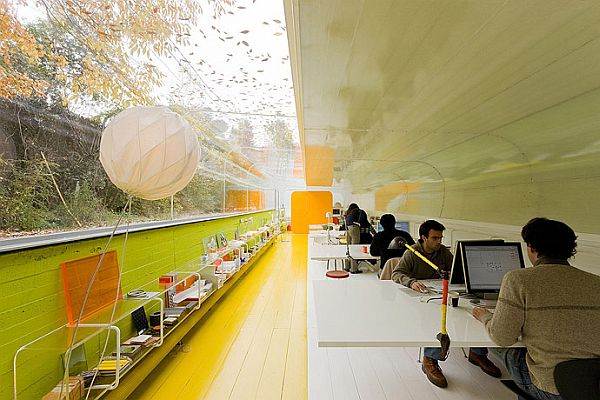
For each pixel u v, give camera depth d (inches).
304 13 48.9
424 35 54.0
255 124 197.3
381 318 66.4
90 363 83.5
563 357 50.8
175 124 63.2
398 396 81.4
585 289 51.8
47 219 71.9
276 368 106.0
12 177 62.0
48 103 68.4
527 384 58.9
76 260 79.4
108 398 75.3
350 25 51.9
